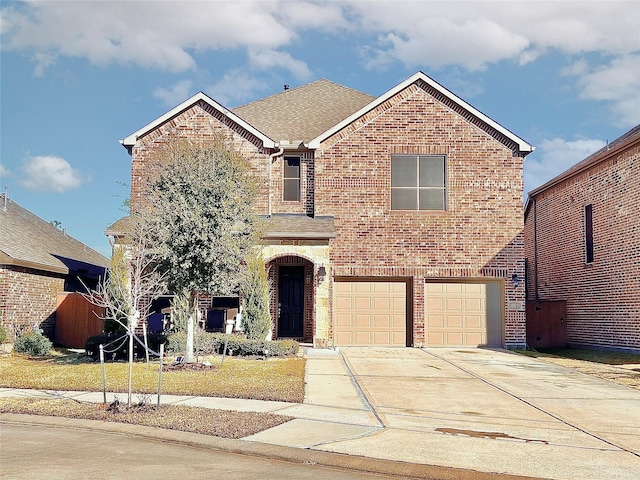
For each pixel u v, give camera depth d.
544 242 27.42
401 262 21.03
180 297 18.97
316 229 19.98
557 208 25.89
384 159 21.30
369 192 21.20
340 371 15.41
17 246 21.42
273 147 21.20
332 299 20.89
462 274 20.98
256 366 15.45
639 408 11.57
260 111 25.20
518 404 11.79
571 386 13.89
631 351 19.67
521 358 18.80
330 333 20.20
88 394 11.82
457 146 21.33
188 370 14.45
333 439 8.64
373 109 21.44
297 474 7.17
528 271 29.61
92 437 8.84
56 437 8.81
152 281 13.62
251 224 15.80
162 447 8.34
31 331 20.05
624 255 20.11
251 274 18.77
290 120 24.38
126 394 11.73
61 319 22.64
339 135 21.39
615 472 7.41
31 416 9.99
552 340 23.12
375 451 8.05
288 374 14.21
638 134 20.33
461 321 21.30
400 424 9.80
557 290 25.77
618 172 20.58
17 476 6.75
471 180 21.23
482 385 13.84
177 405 10.70
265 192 21.06
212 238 14.33
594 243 22.34
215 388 12.29
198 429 9.05
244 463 7.61
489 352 20.05
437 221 21.12
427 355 19.00
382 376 14.82
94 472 6.98
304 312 22.08
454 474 7.16
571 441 8.98
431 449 8.26
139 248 14.11
